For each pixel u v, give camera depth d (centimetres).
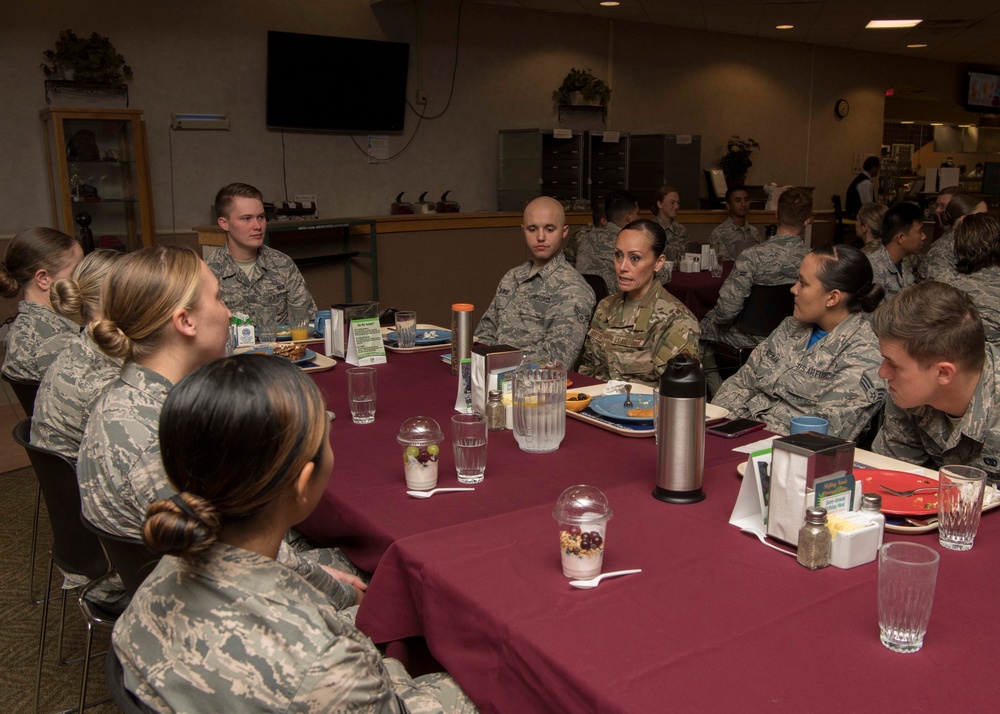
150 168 633
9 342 271
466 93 790
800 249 419
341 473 175
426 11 752
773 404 236
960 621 108
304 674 81
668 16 853
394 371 270
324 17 701
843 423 219
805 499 128
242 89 670
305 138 706
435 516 150
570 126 863
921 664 98
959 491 129
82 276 204
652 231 277
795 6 798
